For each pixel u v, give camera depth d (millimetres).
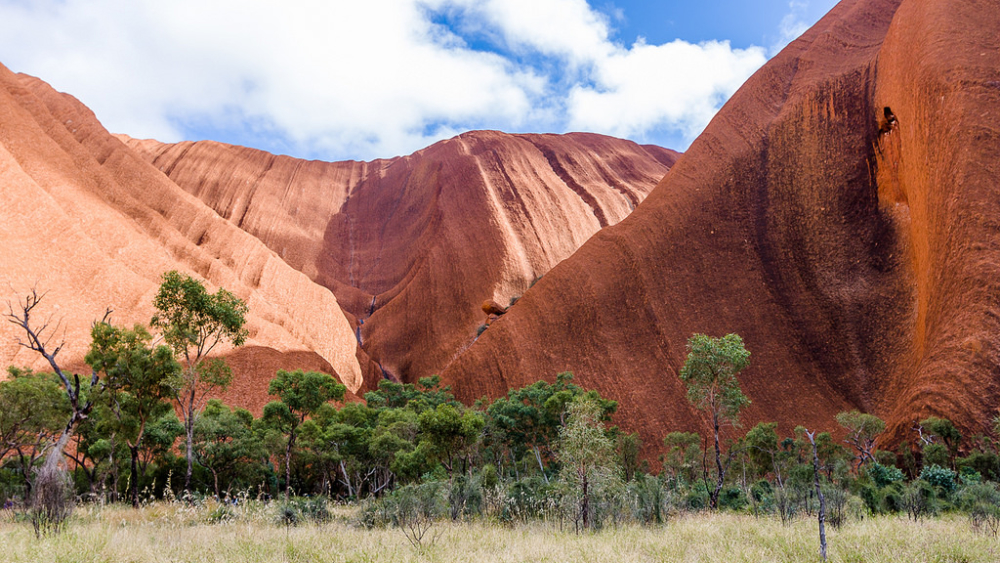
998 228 43469
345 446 34469
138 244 76750
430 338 110688
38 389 28422
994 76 49594
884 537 10469
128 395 25203
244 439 32750
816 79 75938
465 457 30703
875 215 63719
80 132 103688
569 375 54875
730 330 65125
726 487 28500
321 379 36719
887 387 54969
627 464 37469
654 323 69062
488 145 147250
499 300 110750
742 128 78500
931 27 57875
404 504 14422
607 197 139000
